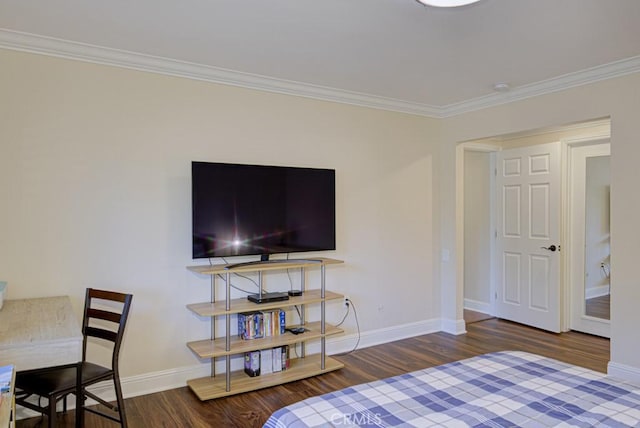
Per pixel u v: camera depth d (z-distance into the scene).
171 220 3.24
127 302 2.48
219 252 3.25
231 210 3.29
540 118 3.79
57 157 2.85
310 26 2.57
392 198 4.43
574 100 3.54
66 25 2.56
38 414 2.81
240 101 3.53
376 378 3.43
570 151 4.80
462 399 1.71
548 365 2.10
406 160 4.52
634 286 3.18
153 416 2.79
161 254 3.20
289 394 3.12
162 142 3.20
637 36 2.71
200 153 3.35
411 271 4.58
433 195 4.73
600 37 2.71
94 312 2.65
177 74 3.24
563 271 4.78
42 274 2.81
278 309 3.51
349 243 4.14
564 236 4.78
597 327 4.59
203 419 2.75
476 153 5.70
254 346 3.16
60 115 2.86
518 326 5.01
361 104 4.16
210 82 3.39
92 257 2.96
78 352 1.94
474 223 5.77
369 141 4.25
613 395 1.72
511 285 5.21
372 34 2.68
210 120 3.39
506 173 5.29
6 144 2.71
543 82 3.66
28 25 2.56
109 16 2.44
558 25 2.54
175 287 3.26
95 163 2.97
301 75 3.51
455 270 4.67
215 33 2.68
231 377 3.34
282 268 3.41
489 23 2.51
